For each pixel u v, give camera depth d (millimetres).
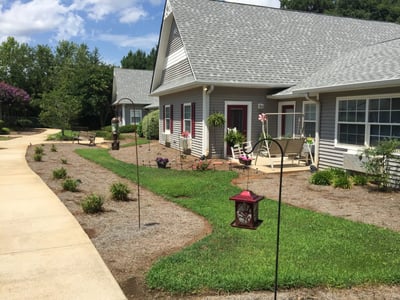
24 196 7555
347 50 17094
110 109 40969
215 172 10938
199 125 14438
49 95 28484
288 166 12141
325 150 11344
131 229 5492
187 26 15344
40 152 15352
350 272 3885
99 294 3457
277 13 18578
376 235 5164
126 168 11820
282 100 14445
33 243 4824
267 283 3578
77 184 8711
